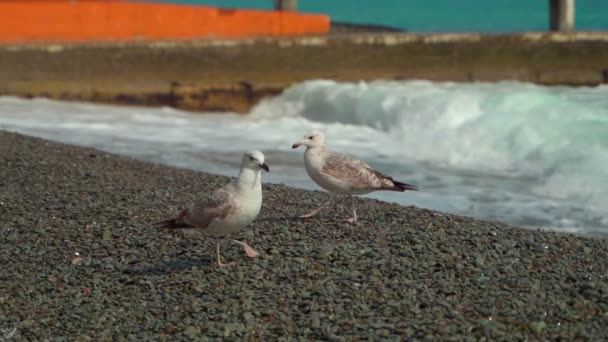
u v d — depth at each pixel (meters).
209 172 14.71
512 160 15.80
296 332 6.68
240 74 26.14
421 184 14.15
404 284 7.50
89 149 14.74
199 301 7.41
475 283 7.52
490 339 6.39
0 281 8.22
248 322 6.89
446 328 6.55
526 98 19.02
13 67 24.69
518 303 7.02
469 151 16.81
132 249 8.98
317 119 23.66
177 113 23.88
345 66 26.67
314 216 10.20
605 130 15.88
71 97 24.30
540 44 27.11
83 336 6.83
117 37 27.17
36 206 10.75
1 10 25.78
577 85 25.50
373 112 21.45
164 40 26.16
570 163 14.48
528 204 12.53
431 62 26.91
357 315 6.91
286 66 26.45
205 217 7.72
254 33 28.98
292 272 7.92
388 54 27.05
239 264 8.25
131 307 7.41
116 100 24.56
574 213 11.91
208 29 28.34
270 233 9.36
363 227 9.51
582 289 7.33
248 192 7.69
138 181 12.39
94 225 9.89
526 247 8.65
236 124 21.77
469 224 9.77
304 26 29.75
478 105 19.25
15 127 19.08
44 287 8.02
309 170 9.60
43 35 26.31
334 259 8.20
